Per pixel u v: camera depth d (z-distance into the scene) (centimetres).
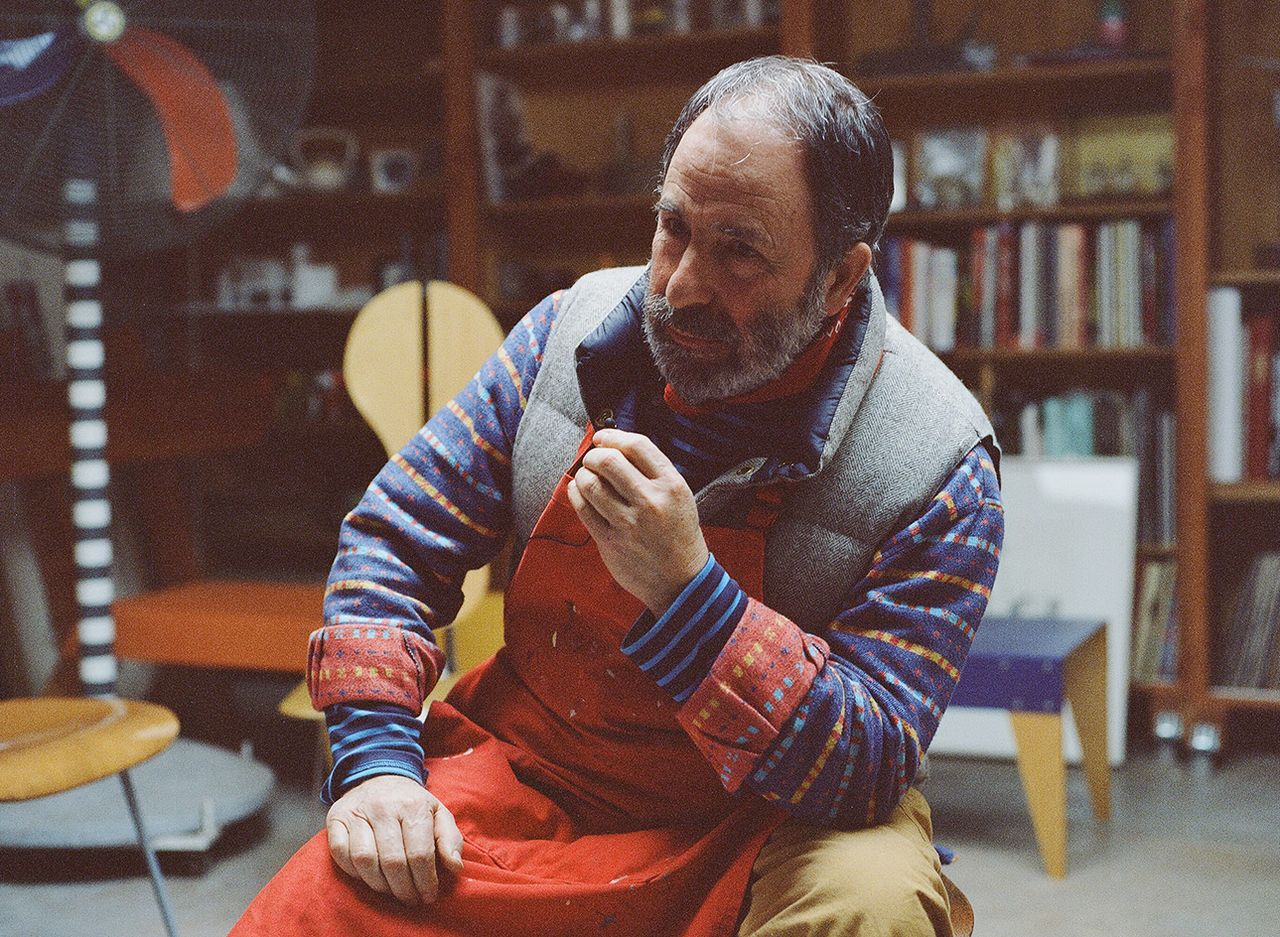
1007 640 279
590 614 115
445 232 421
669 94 410
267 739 351
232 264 425
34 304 356
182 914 239
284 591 301
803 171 102
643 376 116
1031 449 358
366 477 431
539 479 121
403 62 429
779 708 101
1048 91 375
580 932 109
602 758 118
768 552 113
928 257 362
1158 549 349
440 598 123
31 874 259
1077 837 284
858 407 113
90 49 247
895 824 111
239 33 258
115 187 256
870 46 395
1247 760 341
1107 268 352
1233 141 371
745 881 108
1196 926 236
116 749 173
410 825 107
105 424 300
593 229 416
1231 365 344
